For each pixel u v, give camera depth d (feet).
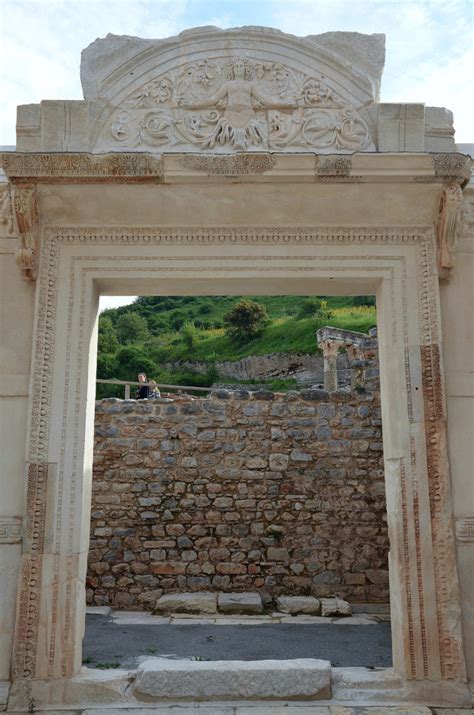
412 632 11.78
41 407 12.37
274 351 82.94
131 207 12.92
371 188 12.68
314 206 12.96
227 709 11.16
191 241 13.19
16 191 12.39
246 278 13.15
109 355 86.38
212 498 25.57
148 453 26.02
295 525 25.23
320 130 13.38
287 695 11.50
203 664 12.00
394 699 11.49
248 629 20.52
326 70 13.67
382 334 13.26
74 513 12.16
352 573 24.73
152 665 11.99
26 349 12.91
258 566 24.88
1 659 11.58
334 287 13.87
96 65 13.62
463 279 13.35
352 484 25.55
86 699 11.46
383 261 13.20
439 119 13.67
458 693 11.44
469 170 12.65
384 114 13.20
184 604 23.22
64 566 11.89
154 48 13.69
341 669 12.44
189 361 89.15
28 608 11.61
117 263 13.12
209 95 13.55
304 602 23.35
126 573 24.81
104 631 19.98
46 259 12.99
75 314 12.92
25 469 12.12
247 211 13.03
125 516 25.39
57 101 13.12
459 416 12.74
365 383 26.73
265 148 13.28
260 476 25.72
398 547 12.10
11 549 12.01
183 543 25.12
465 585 12.01
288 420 26.22
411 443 12.44
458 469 12.48
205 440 26.09
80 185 12.59
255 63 13.71
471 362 13.00
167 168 12.35
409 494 12.25
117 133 13.30
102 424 26.16
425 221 13.23
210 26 13.79
